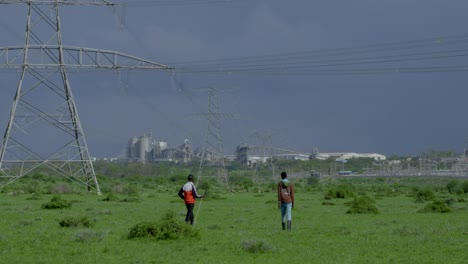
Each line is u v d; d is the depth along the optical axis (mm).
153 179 193875
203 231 32406
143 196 86375
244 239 27344
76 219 35156
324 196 88625
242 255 23531
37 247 25422
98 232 29297
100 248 25188
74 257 22922
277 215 46969
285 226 35688
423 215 48594
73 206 58625
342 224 38188
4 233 30688
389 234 31172
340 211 52906
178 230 28203
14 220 40344
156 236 27797
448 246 26125
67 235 29719
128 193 94438
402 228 32875
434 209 53031
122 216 44219
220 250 24812
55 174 198125
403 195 101375
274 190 124250
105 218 42125
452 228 35062
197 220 41531
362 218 44219
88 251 24359
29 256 23172
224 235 30266
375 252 24328
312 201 75438
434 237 29500
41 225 35906
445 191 127750
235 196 91500
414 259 22484
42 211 50312
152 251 24312
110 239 28156
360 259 22500
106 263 21562
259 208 57250
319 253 23969
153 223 28547
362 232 32219
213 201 73812
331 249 25141
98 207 57219
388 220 42219
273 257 23047
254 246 24297
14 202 66375
